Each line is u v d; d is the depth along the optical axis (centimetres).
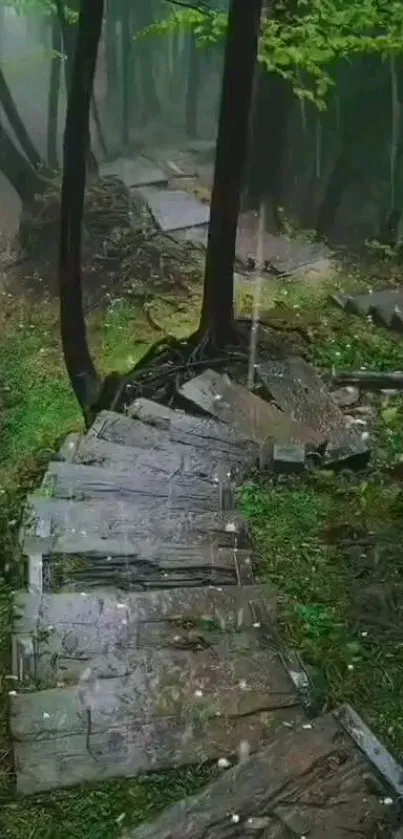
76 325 526
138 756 283
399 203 985
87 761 281
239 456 453
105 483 421
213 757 282
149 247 891
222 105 490
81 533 385
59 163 1152
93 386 543
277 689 305
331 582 371
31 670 313
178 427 475
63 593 348
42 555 371
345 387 557
